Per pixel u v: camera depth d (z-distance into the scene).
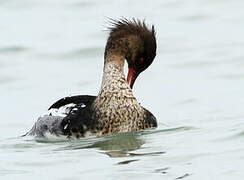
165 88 20.86
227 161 13.16
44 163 13.65
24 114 18.89
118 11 29.33
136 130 15.19
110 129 15.05
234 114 17.14
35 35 27.12
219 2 30.11
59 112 15.35
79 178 12.65
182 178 12.42
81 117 15.05
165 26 27.44
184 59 23.78
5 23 28.73
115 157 13.73
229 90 19.95
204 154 13.65
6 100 20.48
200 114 17.58
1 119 18.50
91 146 14.55
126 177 12.55
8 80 22.75
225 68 22.48
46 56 24.98
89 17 28.86
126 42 15.63
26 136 15.86
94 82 22.02
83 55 24.95
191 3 30.14
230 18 28.03
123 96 15.19
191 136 15.02
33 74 23.20
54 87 21.69
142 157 13.67
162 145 14.41
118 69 15.44
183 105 18.84
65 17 29.19
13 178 12.91
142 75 22.39
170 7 29.66
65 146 14.70
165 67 23.16
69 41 26.23
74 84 21.88
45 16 29.42
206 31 26.78
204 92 20.02
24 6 30.88
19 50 25.62
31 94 21.02
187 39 26.00
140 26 15.82
